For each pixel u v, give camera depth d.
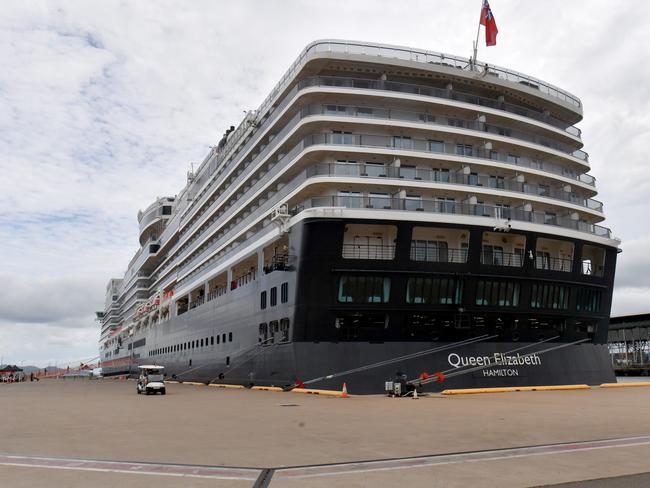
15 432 16.83
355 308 34.47
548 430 16.00
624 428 16.42
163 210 94.00
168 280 79.94
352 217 34.16
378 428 16.81
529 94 43.25
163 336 79.50
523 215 38.25
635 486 9.28
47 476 10.12
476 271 35.91
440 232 37.19
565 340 39.78
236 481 9.69
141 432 16.53
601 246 41.66
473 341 36.59
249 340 43.69
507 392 35.12
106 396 37.62
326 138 36.97
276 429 16.86
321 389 33.66
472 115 41.22
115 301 134.50
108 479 9.85
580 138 47.25
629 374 83.06
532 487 9.22
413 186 36.22
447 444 13.55
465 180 38.47
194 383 60.22
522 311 37.44
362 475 10.13
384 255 35.84
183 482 9.61
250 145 48.88
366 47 39.19
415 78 40.72
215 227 58.38
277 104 44.91
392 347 35.00
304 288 34.69
